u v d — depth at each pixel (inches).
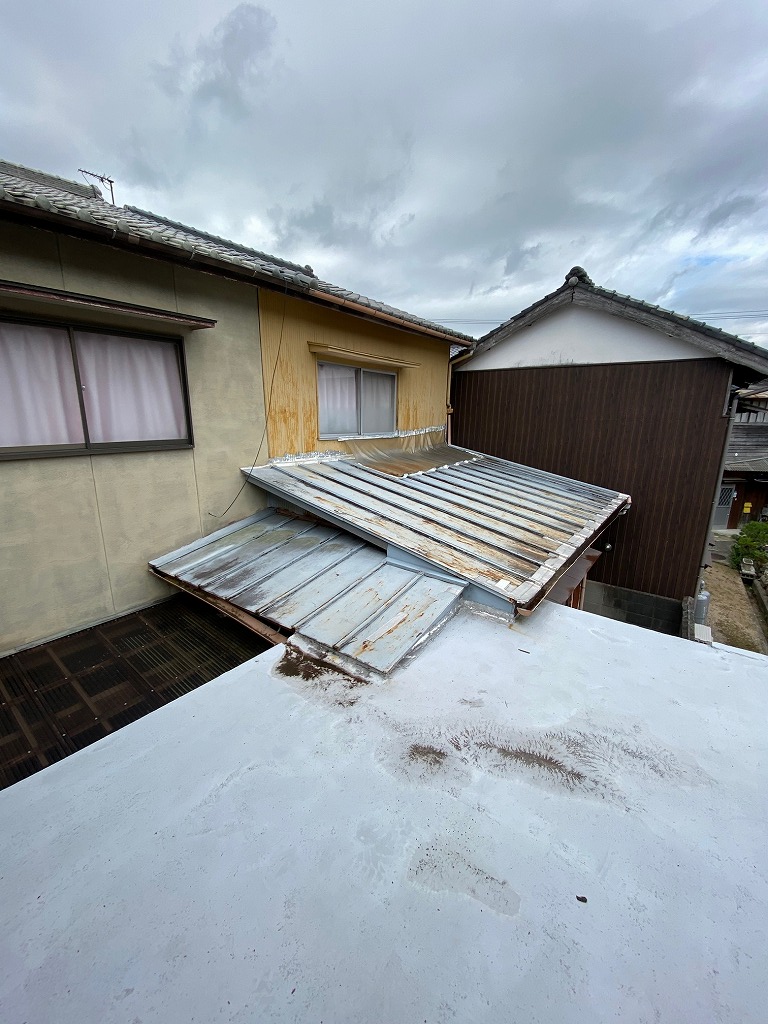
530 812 67.7
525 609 119.1
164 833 63.4
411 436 305.9
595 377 289.6
